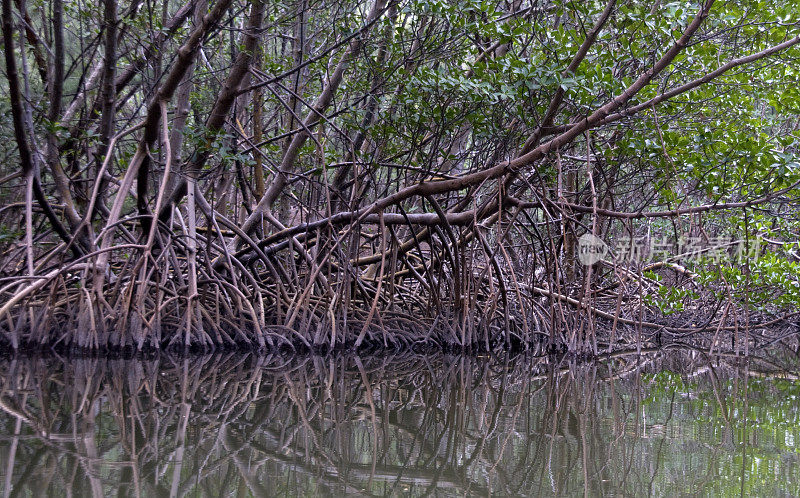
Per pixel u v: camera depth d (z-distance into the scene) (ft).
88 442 9.59
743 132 21.85
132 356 20.33
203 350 21.91
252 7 21.26
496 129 24.03
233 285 23.53
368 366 20.63
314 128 29.48
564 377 19.22
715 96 22.43
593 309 27.71
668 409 13.85
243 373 17.74
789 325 35.94
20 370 16.66
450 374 19.38
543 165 24.79
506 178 24.20
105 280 21.12
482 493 7.86
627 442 10.69
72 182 23.91
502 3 30.40
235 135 26.50
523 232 31.86
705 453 9.96
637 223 34.78
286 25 24.35
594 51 24.54
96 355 19.79
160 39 24.02
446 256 26.55
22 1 20.42
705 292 32.96
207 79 28.37
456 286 25.85
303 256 25.34
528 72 20.35
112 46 21.58
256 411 12.44
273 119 34.91
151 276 22.38
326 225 25.11
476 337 25.95
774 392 16.56
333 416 12.34
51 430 10.27
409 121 23.67
